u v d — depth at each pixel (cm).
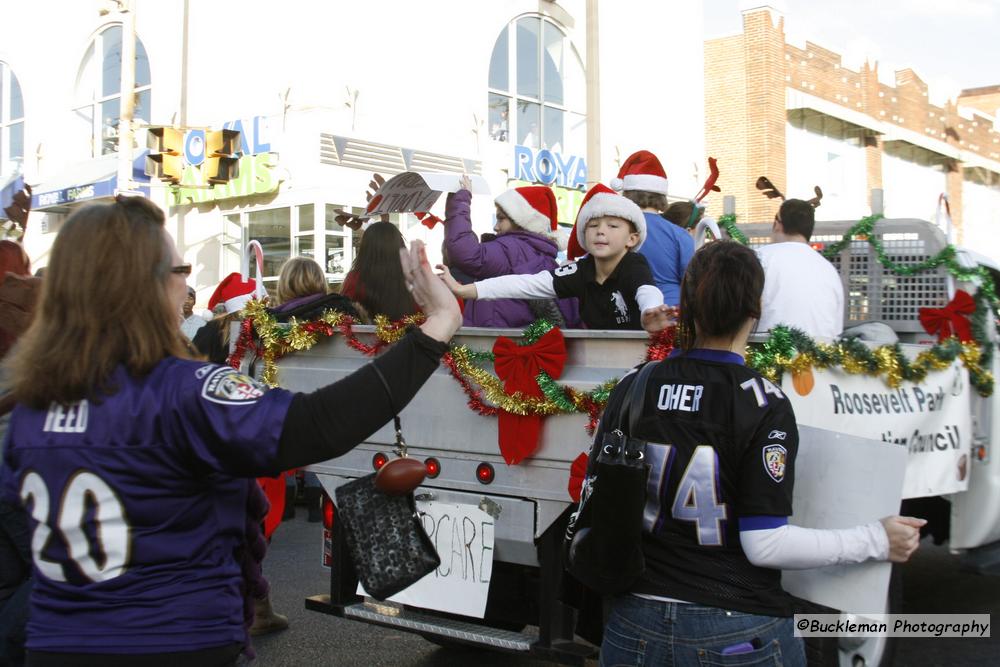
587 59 2066
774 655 253
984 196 3678
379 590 237
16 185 544
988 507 516
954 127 3353
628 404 273
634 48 2142
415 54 1700
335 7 1605
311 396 208
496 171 1836
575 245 513
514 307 509
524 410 380
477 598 398
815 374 376
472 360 401
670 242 521
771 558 249
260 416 203
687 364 271
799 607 322
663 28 2214
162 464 206
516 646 385
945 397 471
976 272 525
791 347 361
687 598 253
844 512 283
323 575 690
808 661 374
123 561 205
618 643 262
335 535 439
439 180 509
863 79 2880
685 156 2262
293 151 1628
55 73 2138
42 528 208
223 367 216
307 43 1619
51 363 208
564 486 380
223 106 1761
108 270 210
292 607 610
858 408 402
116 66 2028
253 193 1672
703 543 255
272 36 1673
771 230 627
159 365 213
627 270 432
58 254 213
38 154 2169
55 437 209
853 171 2905
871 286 575
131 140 1576
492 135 1883
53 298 212
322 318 451
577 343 382
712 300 267
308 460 205
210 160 1619
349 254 1644
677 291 520
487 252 514
